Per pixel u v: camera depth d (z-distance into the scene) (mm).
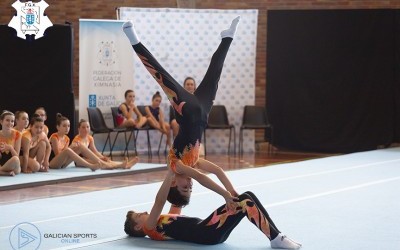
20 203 8906
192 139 6344
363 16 17594
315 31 17828
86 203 8922
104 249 6203
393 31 17516
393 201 9016
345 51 17719
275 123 18203
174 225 6469
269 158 15805
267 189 10141
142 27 16547
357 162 14188
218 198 9133
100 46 15562
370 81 17688
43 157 12164
